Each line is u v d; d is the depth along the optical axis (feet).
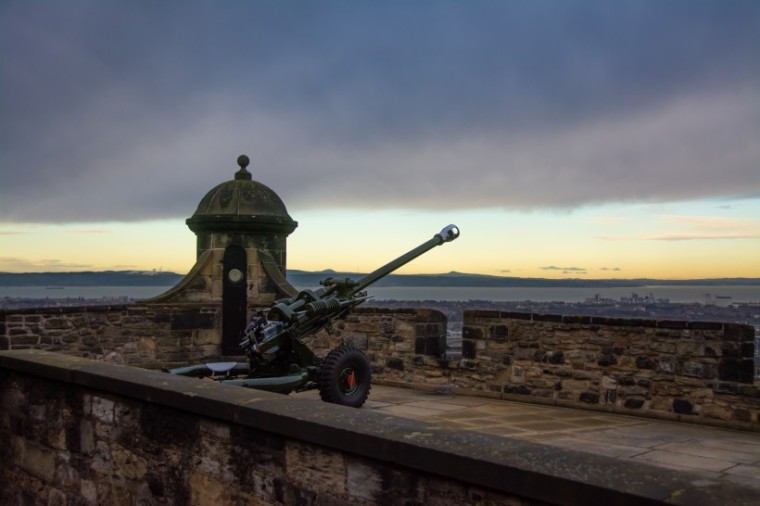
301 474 11.87
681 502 7.47
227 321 35.35
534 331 26.71
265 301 35.68
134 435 15.57
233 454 13.16
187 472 14.23
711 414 22.76
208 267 35.40
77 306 31.91
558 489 8.38
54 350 31.30
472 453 9.42
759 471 16.60
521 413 24.18
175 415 14.46
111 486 16.28
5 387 20.25
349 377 21.24
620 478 8.26
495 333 27.63
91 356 32.24
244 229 35.63
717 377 22.80
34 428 18.98
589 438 20.15
